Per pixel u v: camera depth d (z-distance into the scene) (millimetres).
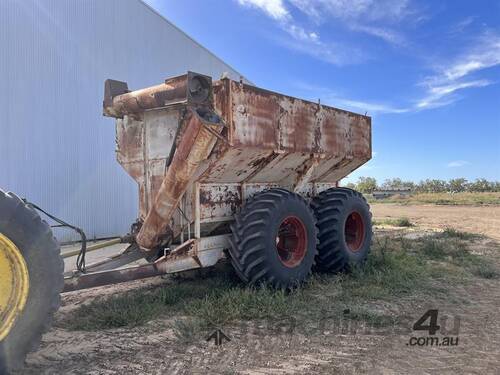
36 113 11609
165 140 5805
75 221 12414
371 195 55469
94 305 5223
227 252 6219
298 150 6535
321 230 7027
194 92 4836
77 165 12523
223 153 5426
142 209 6094
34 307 3361
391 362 3742
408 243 10016
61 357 3814
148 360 3746
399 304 5430
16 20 11203
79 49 12602
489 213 22219
